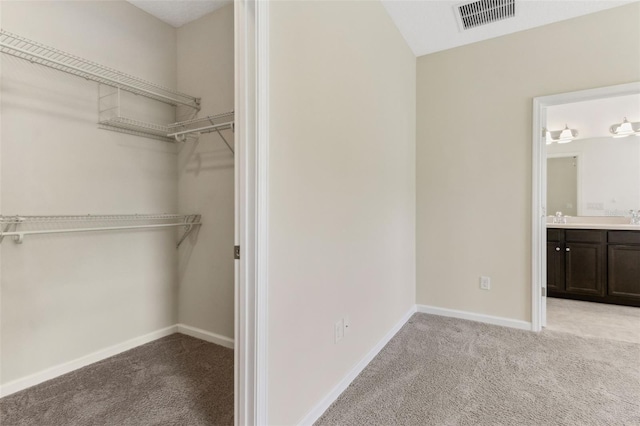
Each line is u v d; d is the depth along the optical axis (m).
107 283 2.20
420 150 3.09
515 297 2.68
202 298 2.49
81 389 1.78
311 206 1.50
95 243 2.13
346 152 1.81
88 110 2.09
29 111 1.82
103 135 2.17
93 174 2.12
